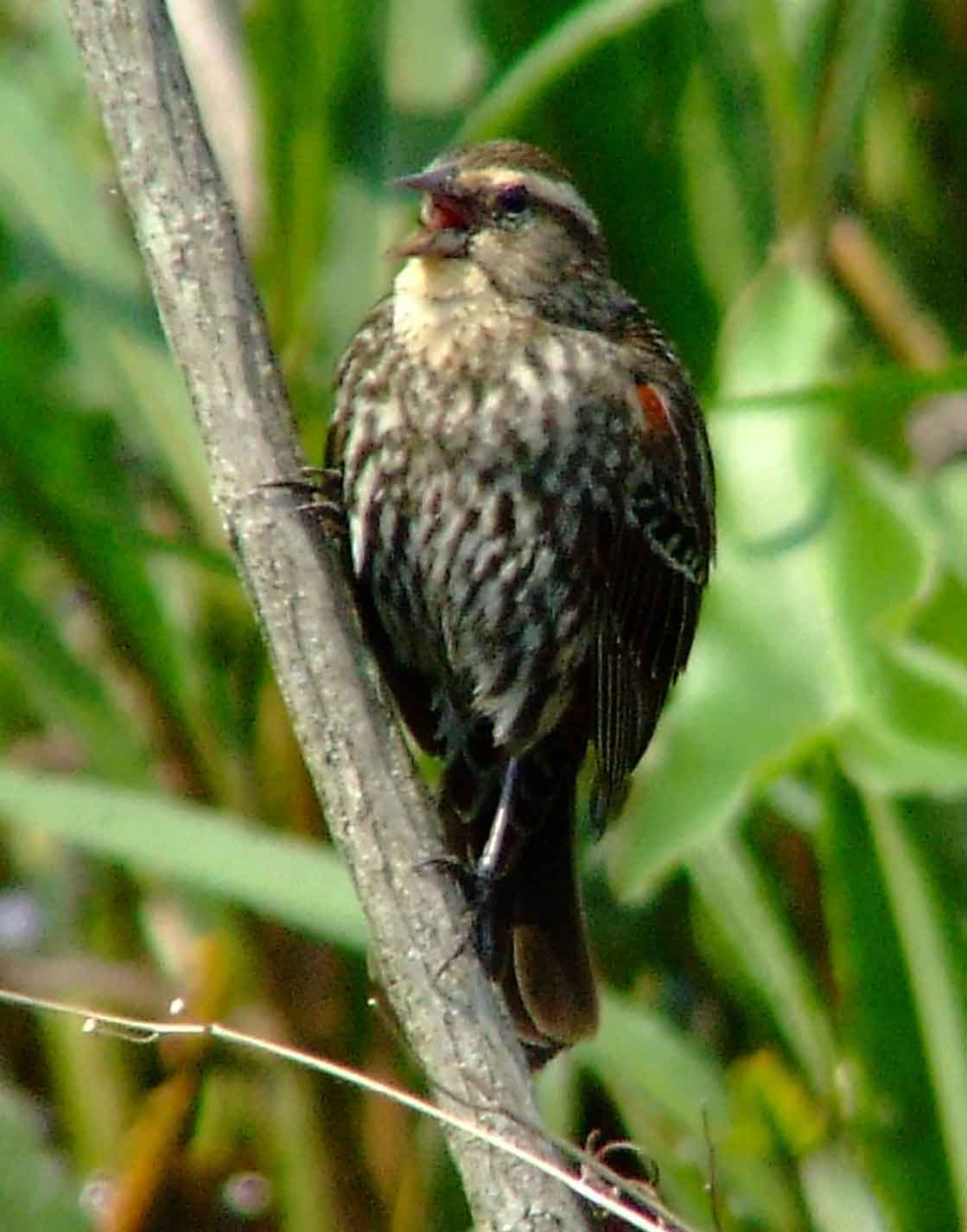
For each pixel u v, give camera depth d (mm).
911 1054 10180
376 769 7785
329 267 11531
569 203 9922
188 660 10953
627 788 10648
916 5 12312
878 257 12000
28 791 9773
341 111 11594
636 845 10000
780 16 11492
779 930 10492
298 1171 10789
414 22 11680
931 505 11227
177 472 11195
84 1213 10547
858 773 9992
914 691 10172
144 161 7957
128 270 11414
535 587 9734
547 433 9633
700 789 10055
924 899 10234
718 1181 10055
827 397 9703
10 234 11430
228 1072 11117
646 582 9977
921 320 11961
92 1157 11102
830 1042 10352
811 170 11508
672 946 11211
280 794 10945
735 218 11695
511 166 9812
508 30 11734
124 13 7961
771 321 11078
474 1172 7539
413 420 9570
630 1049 10180
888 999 10203
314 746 7828
